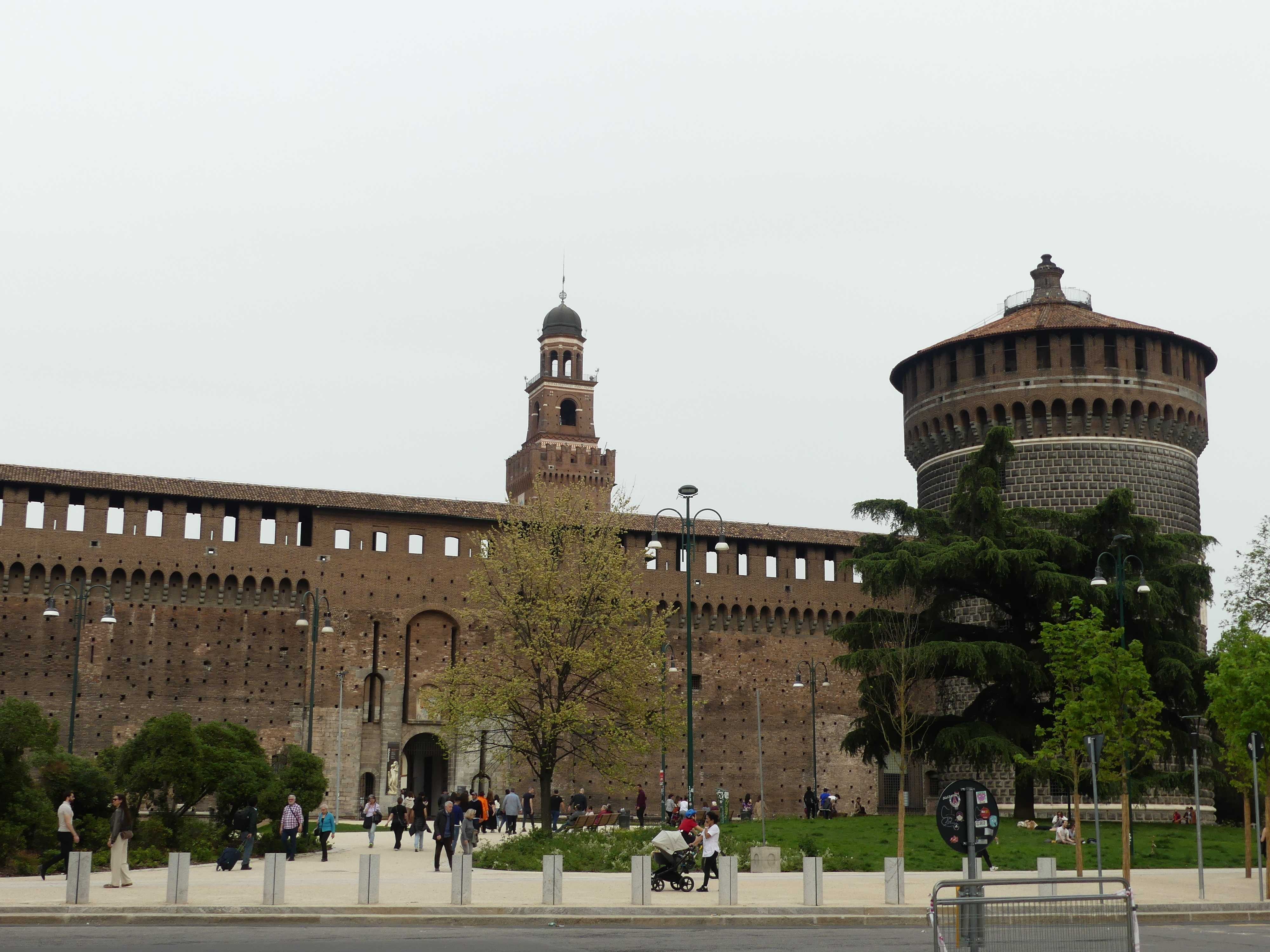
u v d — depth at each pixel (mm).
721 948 23766
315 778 54219
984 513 64562
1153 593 60062
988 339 80625
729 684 86312
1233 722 41938
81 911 28000
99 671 74312
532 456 139250
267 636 77938
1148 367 79250
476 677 56938
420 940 24859
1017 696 62625
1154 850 50281
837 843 50531
